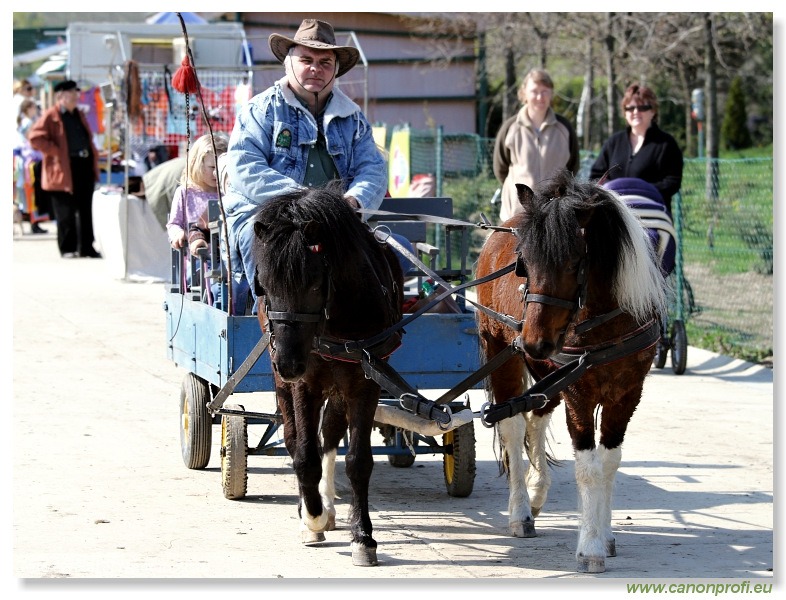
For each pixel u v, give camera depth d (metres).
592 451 7.07
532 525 7.89
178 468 9.70
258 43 30.25
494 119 37.31
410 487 9.40
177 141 21.83
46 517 8.10
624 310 6.89
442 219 8.45
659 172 12.58
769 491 9.21
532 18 28.33
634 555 7.41
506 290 7.70
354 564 7.06
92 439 10.68
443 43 34.09
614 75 28.45
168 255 21.73
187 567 7.00
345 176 8.73
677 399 13.05
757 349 15.86
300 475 7.24
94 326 16.89
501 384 8.25
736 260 19.23
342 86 30.56
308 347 6.61
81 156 24.67
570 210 6.53
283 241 6.54
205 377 8.89
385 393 8.62
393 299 7.65
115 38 23.94
